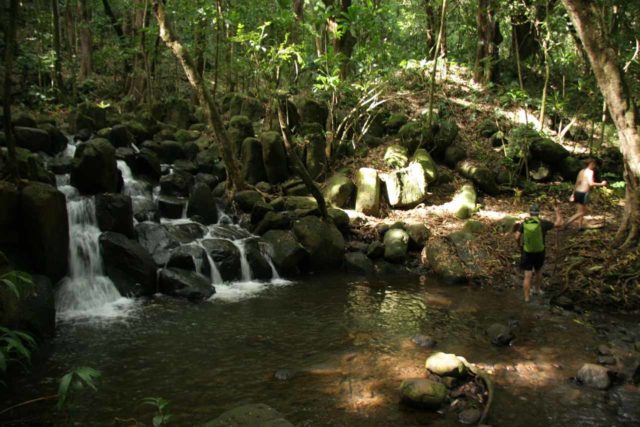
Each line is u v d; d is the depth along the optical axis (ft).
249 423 11.67
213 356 19.34
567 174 44.16
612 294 25.70
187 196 35.86
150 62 51.37
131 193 33.71
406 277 30.89
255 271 29.81
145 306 24.79
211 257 29.19
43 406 15.51
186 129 46.68
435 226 35.53
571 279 27.68
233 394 16.49
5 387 16.57
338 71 41.50
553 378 17.87
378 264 32.24
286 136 31.40
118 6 56.49
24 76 44.42
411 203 38.45
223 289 27.99
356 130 44.88
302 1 44.75
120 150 36.19
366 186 37.37
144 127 41.70
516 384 17.42
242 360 19.02
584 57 51.98
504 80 56.65
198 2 40.86
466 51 62.34
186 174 36.88
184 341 20.71
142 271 26.21
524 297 26.48
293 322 23.06
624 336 21.63
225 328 22.18
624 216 29.73
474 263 30.55
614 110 26.99
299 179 38.93
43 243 23.26
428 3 57.31
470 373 17.69
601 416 15.49
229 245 30.09
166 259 28.25
